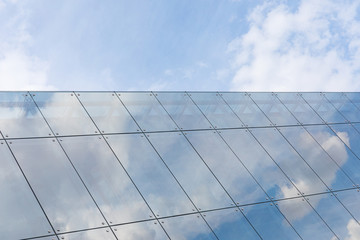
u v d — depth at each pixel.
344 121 18.16
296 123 17.05
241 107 16.77
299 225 12.75
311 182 14.45
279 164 14.70
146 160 12.82
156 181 12.25
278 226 12.45
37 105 13.09
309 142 16.23
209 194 12.55
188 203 11.98
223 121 15.77
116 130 13.49
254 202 12.88
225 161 13.95
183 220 11.46
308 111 17.97
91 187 11.25
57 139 12.28
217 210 12.15
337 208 13.78
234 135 15.28
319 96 19.00
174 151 13.59
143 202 11.45
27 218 9.89
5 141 11.56
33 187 10.63
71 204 10.59
